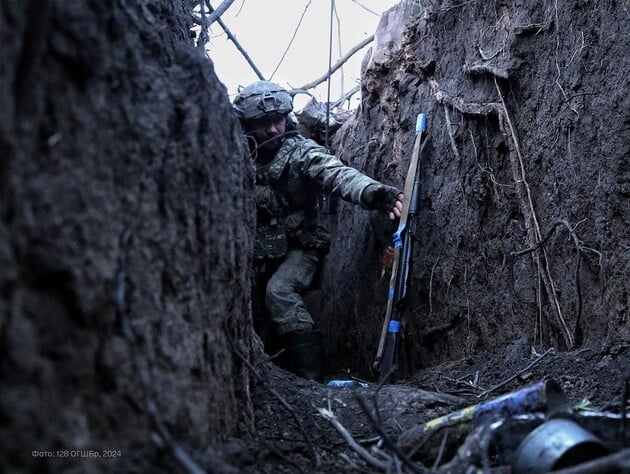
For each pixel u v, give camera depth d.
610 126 2.67
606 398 2.31
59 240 1.18
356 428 2.27
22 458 1.02
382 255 4.20
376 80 4.47
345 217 4.73
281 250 4.10
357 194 3.83
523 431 1.62
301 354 3.97
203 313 1.68
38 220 1.14
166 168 1.55
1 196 1.08
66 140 1.23
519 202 3.14
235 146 1.98
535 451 1.47
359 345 4.36
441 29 3.92
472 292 3.44
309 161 3.98
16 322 1.07
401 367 3.88
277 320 4.02
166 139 1.57
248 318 2.18
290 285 4.07
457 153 3.57
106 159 1.34
